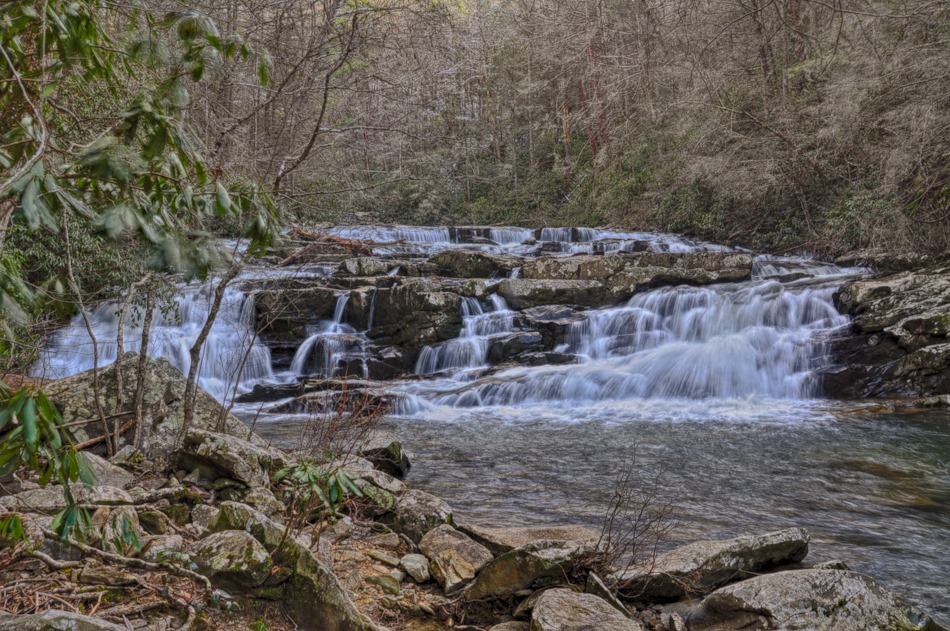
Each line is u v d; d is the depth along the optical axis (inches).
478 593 134.7
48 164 79.2
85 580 109.7
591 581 132.0
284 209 202.5
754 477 250.7
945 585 161.9
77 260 298.2
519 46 1176.8
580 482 244.5
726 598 125.4
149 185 84.4
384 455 242.1
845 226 625.6
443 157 1072.8
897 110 578.2
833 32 690.8
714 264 569.9
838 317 461.7
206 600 108.5
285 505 165.6
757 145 718.5
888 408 369.1
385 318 502.3
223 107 198.7
